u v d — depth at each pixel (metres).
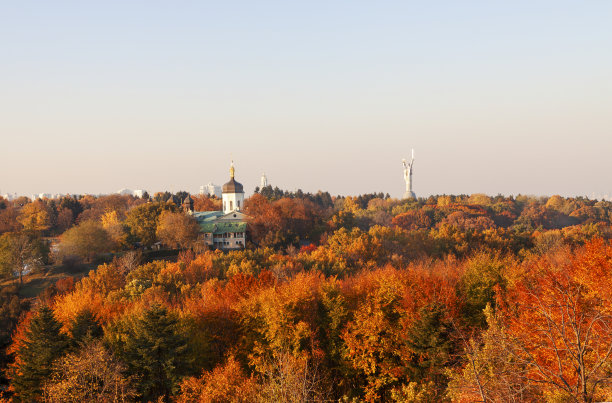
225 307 56.47
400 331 46.84
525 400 21.64
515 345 21.50
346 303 54.00
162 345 46.16
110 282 92.56
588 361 23.47
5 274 114.50
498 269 56.00
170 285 87.12
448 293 49.00
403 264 107.00
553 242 115.38
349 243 119.44
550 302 27.48
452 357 39.28
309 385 36.31
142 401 46.97
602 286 29.86
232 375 40.00
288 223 150.25
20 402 51.72
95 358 42.38
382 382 44.25
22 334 62.06
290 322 49.38
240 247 143.75
